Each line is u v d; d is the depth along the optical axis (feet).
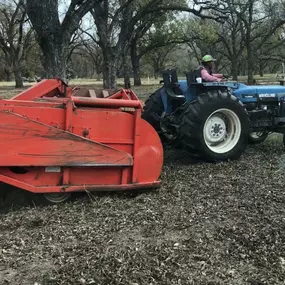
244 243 11.59
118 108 15.25
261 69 166.40
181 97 21.45
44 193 14.73
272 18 104.42
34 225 13.00
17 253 11.11
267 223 12.85
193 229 12.53
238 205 14.42
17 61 121.08
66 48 32.76
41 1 31.53
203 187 16.56
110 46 52.49
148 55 161.07
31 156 13.92
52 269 10.25
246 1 100.42
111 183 15.47
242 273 10.14
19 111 14.07
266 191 15.85
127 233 12.32
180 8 51.37
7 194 15.39
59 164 14.26
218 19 50.19
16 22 118.42
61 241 11.79
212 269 10.30
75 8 32.78
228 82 22.76
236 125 20.95
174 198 15.28
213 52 146.41
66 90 17.93
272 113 23.80
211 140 20.88
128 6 53.88
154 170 15.97
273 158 21.56
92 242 11.70
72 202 15.01
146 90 88.94
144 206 14.46
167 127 21.80
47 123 14.40
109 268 10.27
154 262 10.56
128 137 15.47
